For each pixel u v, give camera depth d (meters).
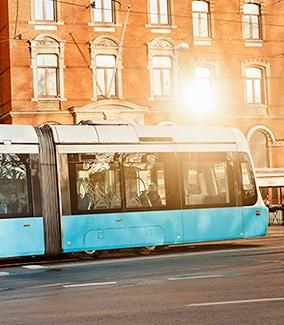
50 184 20.97
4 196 20.30
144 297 12.52
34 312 11.32
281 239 27.48
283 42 47.41
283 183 46.03
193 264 18.28
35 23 41.16
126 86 42.81
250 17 46.94
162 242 22.25
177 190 22.70
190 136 23.28
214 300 11.81
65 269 18.55
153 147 22.52
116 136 22.06
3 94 42.22
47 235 20.70
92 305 11.85
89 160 21.55
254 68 46.75
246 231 23.83
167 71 44.09
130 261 20.20
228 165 23.81
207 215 23.09
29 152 20.78
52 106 41.22
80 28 42.06
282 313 10.38
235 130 24.39
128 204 21.88
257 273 15.57
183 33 44.38
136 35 43.28
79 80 41.84
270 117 46.28
